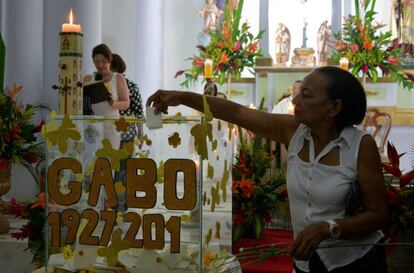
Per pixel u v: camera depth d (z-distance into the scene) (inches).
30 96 252.8
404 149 350.3
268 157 131.3
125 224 66.1
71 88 91.1
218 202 71.5
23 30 252.1
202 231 64.1
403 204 100.1
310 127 74.4
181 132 64.8
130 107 213.3
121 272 66.2
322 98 72.1
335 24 385.7
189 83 390.3
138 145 66.6
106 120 66.7
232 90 368.8
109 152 66.1
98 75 197.2
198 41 380.5
